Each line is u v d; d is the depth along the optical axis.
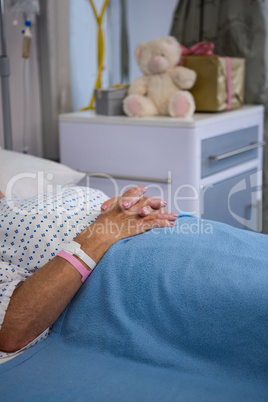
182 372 0.85
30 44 2.20
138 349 0.89
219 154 1.95
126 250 0.99
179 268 0.94
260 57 2.23
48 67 2.25
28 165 1.59
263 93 2.26
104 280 0.96
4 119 2.00
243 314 0.85
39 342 0.97
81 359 0.89
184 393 0.79
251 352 0.84
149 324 0.92
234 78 2.10
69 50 2.31
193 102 1.89
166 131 1.82
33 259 1.03
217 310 0.87
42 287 0.93
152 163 1.88
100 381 0.82
